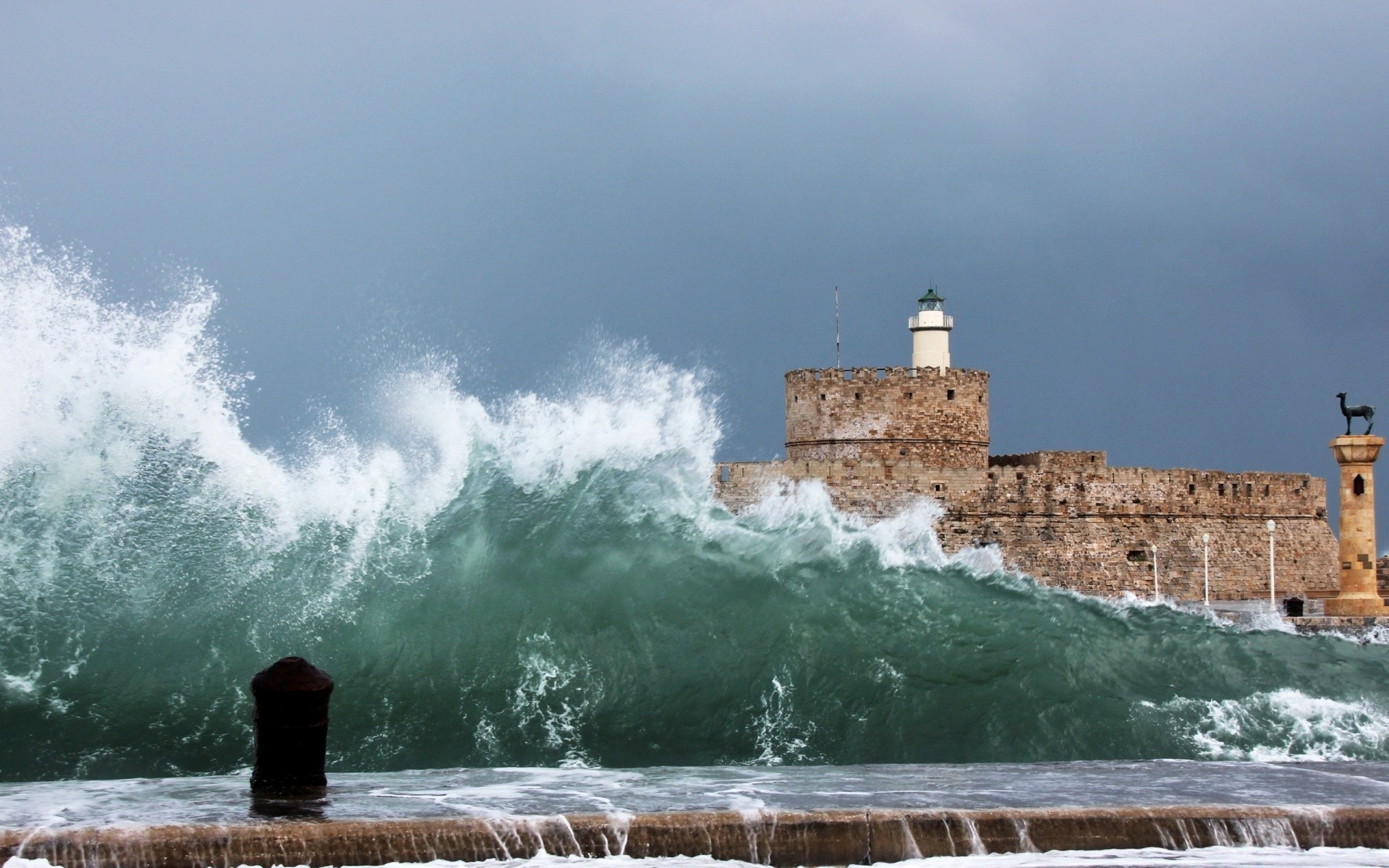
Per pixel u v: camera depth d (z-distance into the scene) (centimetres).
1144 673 3088
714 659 3111
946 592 3319
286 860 2031
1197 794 2359
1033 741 2855
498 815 2144
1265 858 2130
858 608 3256
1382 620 6003
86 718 2825
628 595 3259
